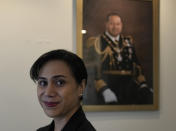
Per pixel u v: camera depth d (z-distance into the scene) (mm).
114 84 2285
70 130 977
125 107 2301
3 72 2061
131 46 2352
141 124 2377
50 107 980
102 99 2246
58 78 978
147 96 2375
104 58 2270
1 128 2035
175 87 2496
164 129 2443
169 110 2467
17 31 2104
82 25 2217
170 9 2520
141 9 2395
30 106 2104
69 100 983
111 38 2299
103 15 2281
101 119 2266
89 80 2221
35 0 2156
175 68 2506
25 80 2102
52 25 2184
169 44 2500
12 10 2102
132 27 2363
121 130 2318
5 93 2057
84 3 2227
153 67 2406
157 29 2434
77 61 1015
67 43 2211
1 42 2066
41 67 1006
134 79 2344
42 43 2152
